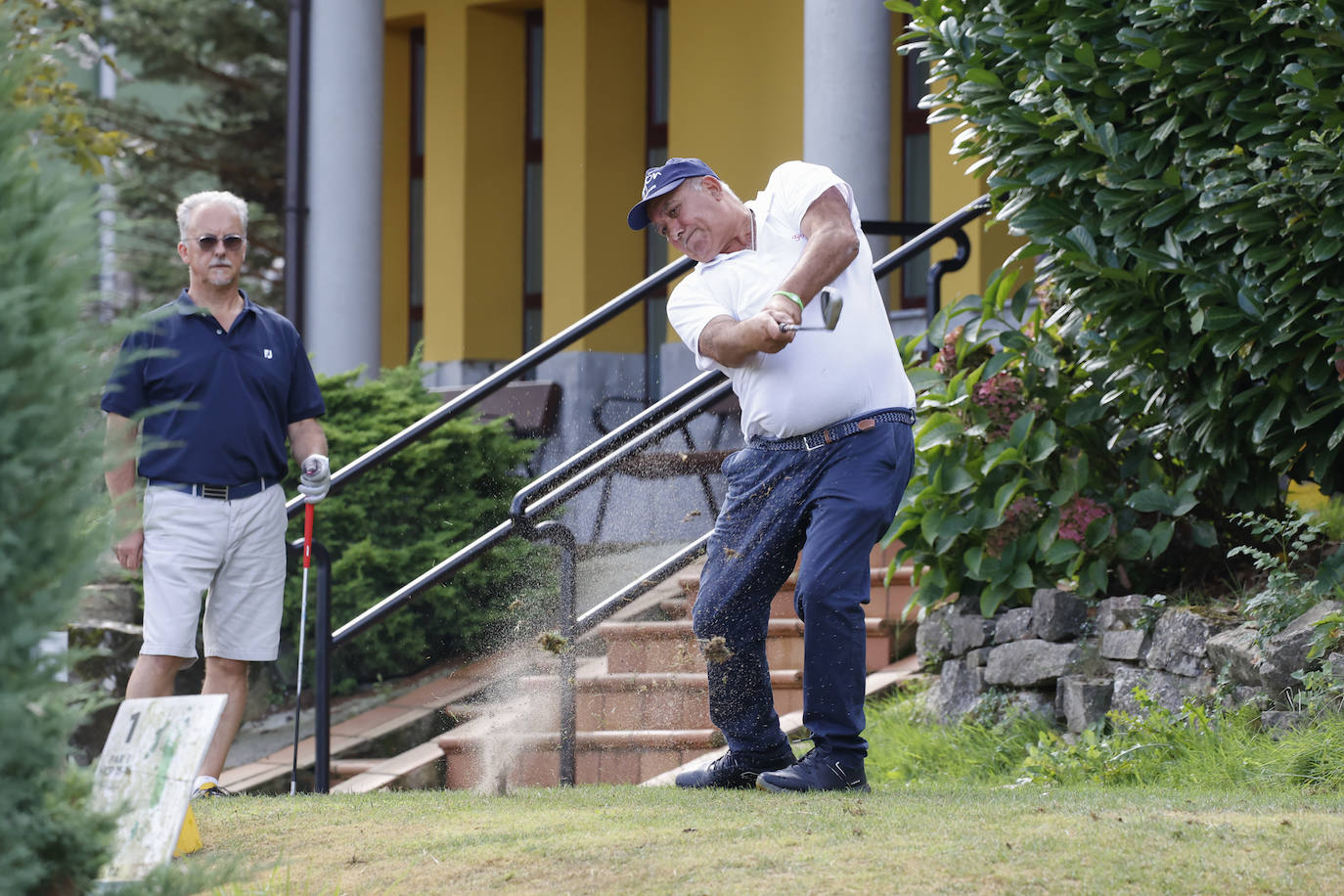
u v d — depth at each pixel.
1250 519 17.91
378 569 30.80
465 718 27.73
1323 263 17.02
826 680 13.79
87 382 7.02
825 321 13.29
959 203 42.38
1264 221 17.06
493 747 23.77
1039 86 18.73
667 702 23.11
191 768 8.79
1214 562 19.91
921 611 21.50
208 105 65.06
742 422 14.55
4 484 6.70
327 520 30.77
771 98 47.28
